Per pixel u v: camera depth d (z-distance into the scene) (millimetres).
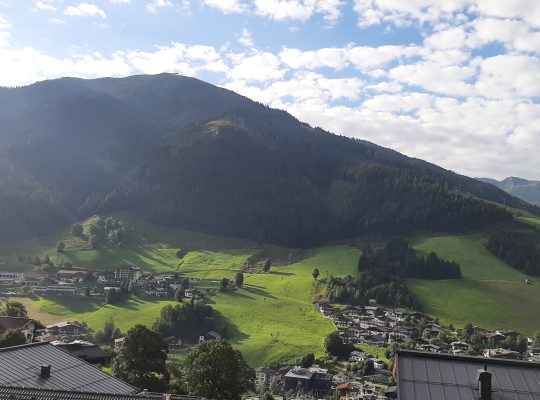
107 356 99125
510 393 21844
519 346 188125
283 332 197125
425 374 22750
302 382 146875
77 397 30141
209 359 69188
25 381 39312
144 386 74688
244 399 91312
